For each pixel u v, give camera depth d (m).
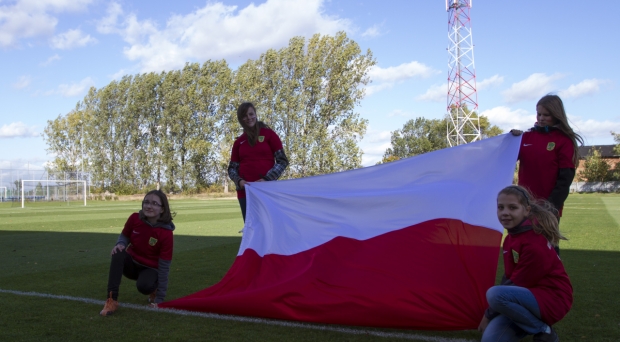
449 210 4.66
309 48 49.28
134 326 4.21
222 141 54.81
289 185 5.54
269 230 5.20
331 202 5.17
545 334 3.46
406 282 4.20
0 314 4.63
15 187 51.75
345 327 4.19
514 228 3.57
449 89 52.94
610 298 5.23
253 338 3.87
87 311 4.75
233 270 5.00
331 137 49.06
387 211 4.88
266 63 50.16
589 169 66.62
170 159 56.38
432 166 5.11
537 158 4.54
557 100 4.50
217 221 18.05
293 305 4.29
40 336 3.94
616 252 8.75
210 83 55.28
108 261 8.13
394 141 115.50
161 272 4.95
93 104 63.47
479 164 4.91
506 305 3.35
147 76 59.50
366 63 49.00
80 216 22.36
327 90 49.16
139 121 60.41
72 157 64.75
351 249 4.64
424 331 4.13
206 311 4.64
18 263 7.93
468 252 4.33
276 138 6.21
